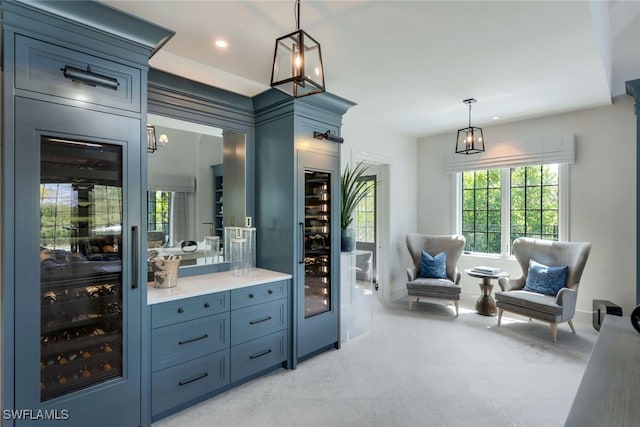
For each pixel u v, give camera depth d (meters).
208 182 2.96
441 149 5.35
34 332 1.68
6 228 1.60
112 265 1.97
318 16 2.14
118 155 1.96
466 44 2.51
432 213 5.45
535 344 3.39
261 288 2.71
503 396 2.45
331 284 3.28
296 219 2.92
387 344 3.42
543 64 2.86
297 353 2.93
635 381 1.10
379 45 2.53
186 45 2.53
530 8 2.06
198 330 2.33
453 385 2.61
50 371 1.77
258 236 3.22
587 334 3.65
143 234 2.04
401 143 5.28
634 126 3.77
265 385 2.62
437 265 4.65
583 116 4.09
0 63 1.64
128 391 1.98
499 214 4.87
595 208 4.01
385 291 5.03
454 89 3.43
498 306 3.96
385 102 3.82
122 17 1.83
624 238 3.83
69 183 1.83
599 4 2.52
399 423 2.14
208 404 2.35
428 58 2.74
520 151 4.52
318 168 3.12
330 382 2.66
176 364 2.22
